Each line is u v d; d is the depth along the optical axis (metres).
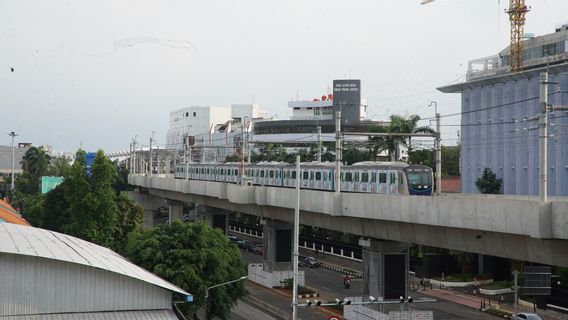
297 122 176.50
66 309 36.47
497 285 82.38
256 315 68.31
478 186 101.31
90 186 81.56
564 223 35.72
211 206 100.25
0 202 88.25
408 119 97.81
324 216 66.50
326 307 73.31
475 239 45.25
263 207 79.50
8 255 35.38
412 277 94.25
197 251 53.06
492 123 101.81
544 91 37.16
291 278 86.06
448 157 146.25
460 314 70.19
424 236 51.12
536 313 69.75
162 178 116.44
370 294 62.78
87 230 80.31
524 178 94.94
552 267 77.12
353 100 173.00
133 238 57.03
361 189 69.50
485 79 101.50
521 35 118.75
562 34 101.00
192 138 169.12
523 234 38.09
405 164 65.81
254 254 117.00
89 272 36.97
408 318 60.84
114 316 37.00
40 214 103.50
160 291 38.62
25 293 35.69
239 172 98.06
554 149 88.06
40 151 175.25
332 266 104.38
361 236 62.56
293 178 83.62
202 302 51.69
